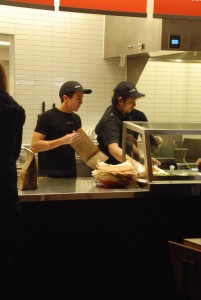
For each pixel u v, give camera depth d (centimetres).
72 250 294
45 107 504
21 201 268
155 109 486
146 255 308
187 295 232
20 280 286
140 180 298
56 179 336
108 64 522
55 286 293
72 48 507
